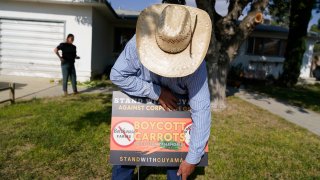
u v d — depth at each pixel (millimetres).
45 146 4977
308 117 9172
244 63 20312
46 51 14734
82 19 14352
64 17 14383
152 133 2863
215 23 8812
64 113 7207
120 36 20562
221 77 8766
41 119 6555
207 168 4527
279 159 5113
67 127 6047
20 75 14922
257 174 4473
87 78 14500
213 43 8359
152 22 2309
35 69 14875
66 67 9742
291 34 17297
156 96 2637
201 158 2654
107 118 6887
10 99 8039
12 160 4469
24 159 4520
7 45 14695
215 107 8812
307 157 5301
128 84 2557
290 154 5391
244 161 4871
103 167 4406
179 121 2834
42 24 14523
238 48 8672
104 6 14297
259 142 5938
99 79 15109
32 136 5410
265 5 8195
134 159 2885
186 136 2850
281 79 17578
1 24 14516
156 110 2842
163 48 2201
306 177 4469
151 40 2266
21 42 14688
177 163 2877
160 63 2211
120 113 2865
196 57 2197
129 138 2879
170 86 2604
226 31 8688
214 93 8797
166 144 2865
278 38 20516
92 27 14469
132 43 2490
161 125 2848
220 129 6715
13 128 5867
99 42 16500
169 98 2664
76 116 6957
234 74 18047
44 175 4090
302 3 16469
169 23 2135
